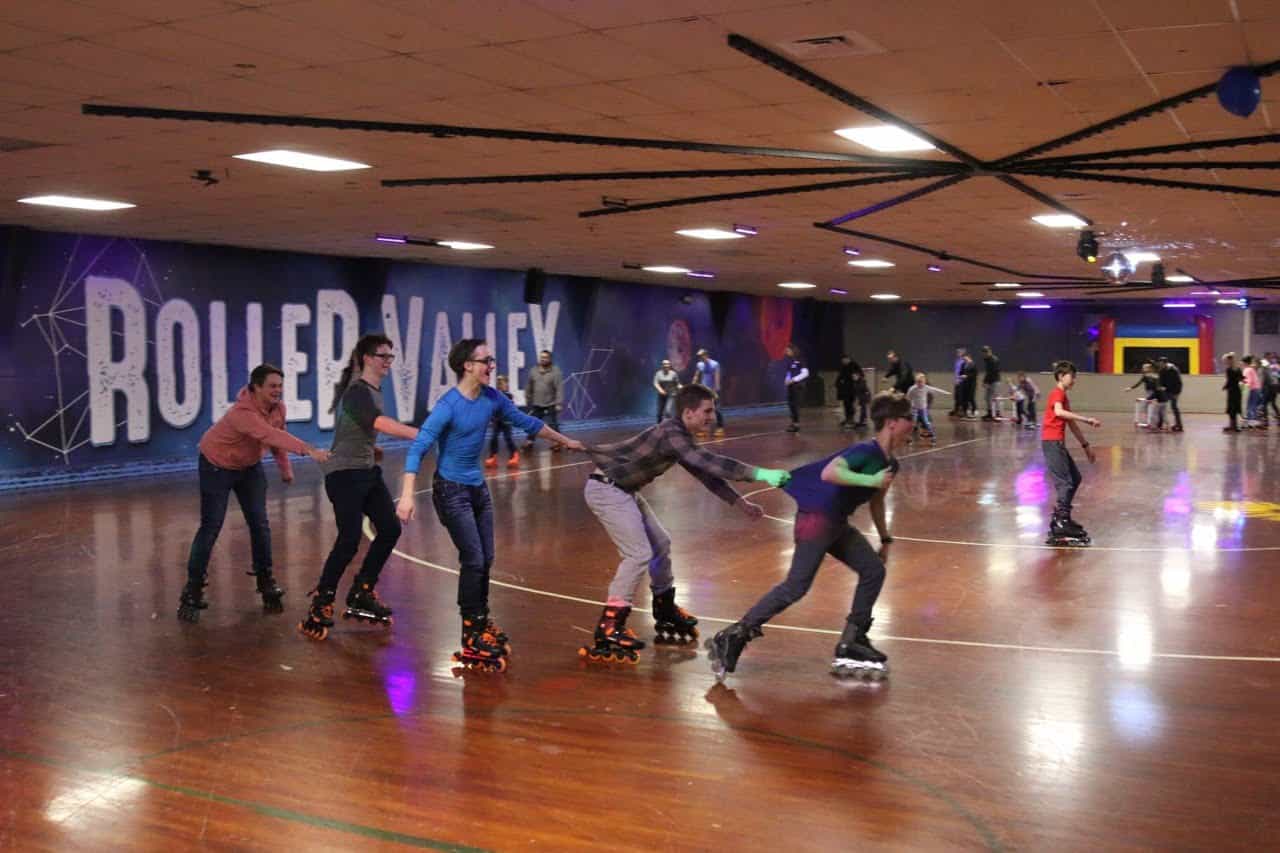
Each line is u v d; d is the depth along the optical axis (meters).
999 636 7.10
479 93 7.43
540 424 6.57
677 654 6.69
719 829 4.23
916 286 28.83
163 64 6.67
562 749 5.09
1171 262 20.88
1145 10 5.55
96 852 4.07
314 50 6.37
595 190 12.05
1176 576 8.97
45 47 6.29
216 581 8.77
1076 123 8.23
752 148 9.24
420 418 21.83
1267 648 6.81
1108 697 5.84
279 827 4.27
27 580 8.86
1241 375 24.86
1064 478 10.49
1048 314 37.06
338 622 7.49
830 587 8.55
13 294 15.11
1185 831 4.21
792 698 5.83
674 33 6.05
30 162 10.08
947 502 13.35
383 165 10.30
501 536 10.89
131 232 15.87
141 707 5.70
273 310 18.80
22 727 5.40
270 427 7.27
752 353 33.22
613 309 27.12
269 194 12.18
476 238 17.23
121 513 12.65
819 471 6.12
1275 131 8.45
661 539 6.88
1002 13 5.63
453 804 4.48
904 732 5.30
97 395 16.17
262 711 5.63
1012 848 4.07
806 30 5.96
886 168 9.95
